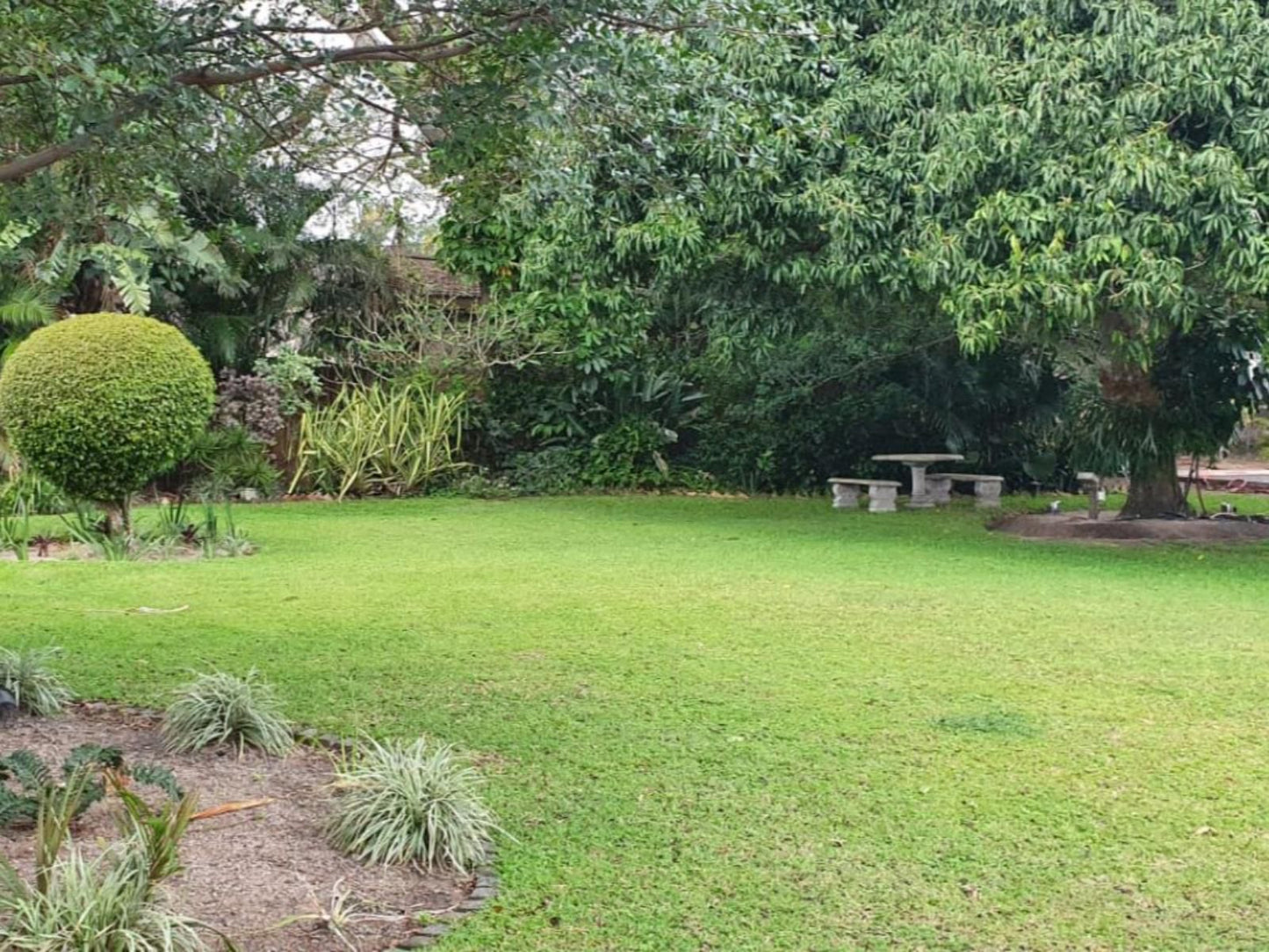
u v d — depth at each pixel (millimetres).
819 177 10719
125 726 5047
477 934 3213
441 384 16625
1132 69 9750
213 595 8148
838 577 9148
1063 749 4836
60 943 2816
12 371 10062
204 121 4883
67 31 4316
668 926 3277
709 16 4699
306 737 4875
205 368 10641
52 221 5656
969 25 10516
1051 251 9617
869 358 15969
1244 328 12148
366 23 4738
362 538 11492
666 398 17109
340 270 16531
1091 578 9219
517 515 13805
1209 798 4297
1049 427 16859
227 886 3459
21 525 10969
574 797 4258
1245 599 8297
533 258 14570
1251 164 9438
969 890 3527
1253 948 3193
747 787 4371
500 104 4785
